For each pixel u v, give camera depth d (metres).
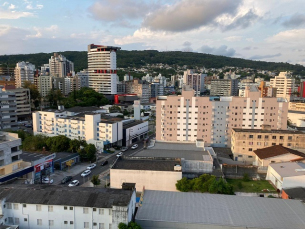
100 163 97.06
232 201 51.88
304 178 64.38
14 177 68.31
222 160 91.81
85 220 44.91
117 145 120.88
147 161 74.00
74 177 82.81
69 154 96.12
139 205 49.41
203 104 110.88
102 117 138.38
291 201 52.28
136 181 68.25
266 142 94.00
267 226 43.16
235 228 42.84
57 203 44.84
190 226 43.38
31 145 101.00
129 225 42.44
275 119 109.69
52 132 127.81
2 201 45.03
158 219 44.59
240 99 109.38
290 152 80.50
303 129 116.75
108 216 44.25
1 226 42.22
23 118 173.75
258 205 50.41
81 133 119.31
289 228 42.75
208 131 112.19
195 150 88.06
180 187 63.47
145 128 139.75
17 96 167.88
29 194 47.19
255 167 80.19
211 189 59.09
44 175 82.00
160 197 52.78
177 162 73.25
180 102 111.88
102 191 48.16
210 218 45.25
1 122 134.12
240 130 98.75
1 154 65.81
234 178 77.25
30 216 45.91
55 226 45.69
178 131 113.81
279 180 67.44
